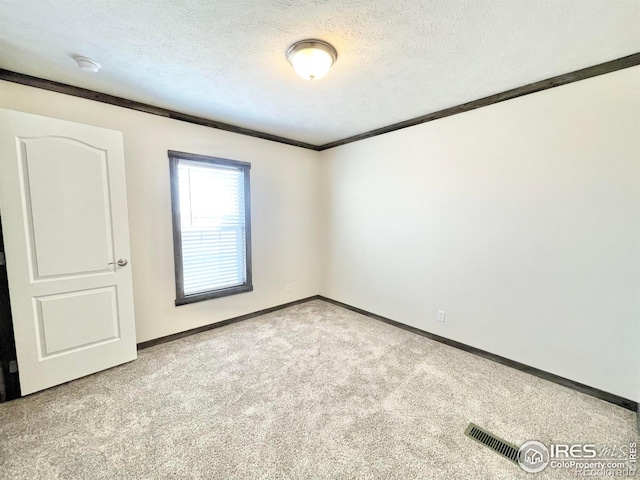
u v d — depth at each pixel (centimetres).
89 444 156
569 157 206
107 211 229
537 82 216
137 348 269
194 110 277
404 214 318
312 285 436
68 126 208
